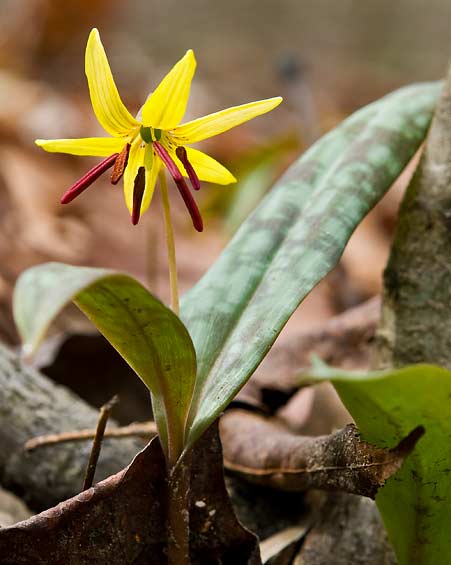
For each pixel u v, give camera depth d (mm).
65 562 367
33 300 308
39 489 449
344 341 508
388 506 376
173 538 369
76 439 440
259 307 379
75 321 657
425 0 2531
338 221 395
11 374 464
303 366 502
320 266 383
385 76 2293
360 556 417
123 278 325
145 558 375
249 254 396
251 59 2277
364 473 363
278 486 422
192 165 362
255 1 2572
